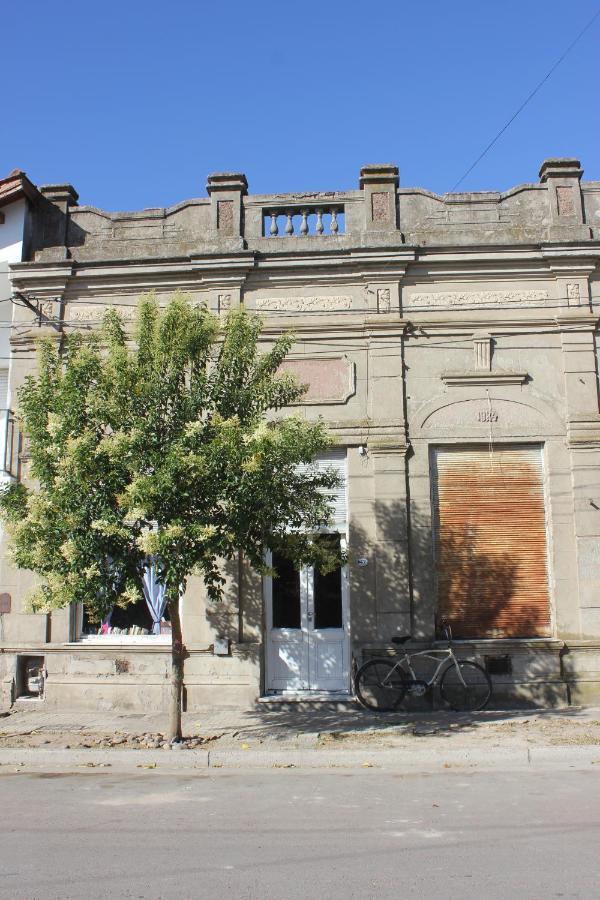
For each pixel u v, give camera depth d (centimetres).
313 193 1373
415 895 489
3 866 551
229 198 1377
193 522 918
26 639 1280
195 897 489
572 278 1315
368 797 758
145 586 1301
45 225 1406
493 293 1321
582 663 1230
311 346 1320
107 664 1261
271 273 1342
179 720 1010
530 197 1360
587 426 1274
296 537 1041
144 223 1394
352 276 1334
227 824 662
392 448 1274
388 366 1301
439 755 927
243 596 1255
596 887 500
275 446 927
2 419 1362
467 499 1284
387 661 1202
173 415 973
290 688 1257
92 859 566
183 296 1017
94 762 942
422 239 1341
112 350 967
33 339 1347
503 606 1258
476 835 619
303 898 487
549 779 831
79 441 902
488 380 1297
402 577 1244
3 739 1038
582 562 1245
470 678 1223
